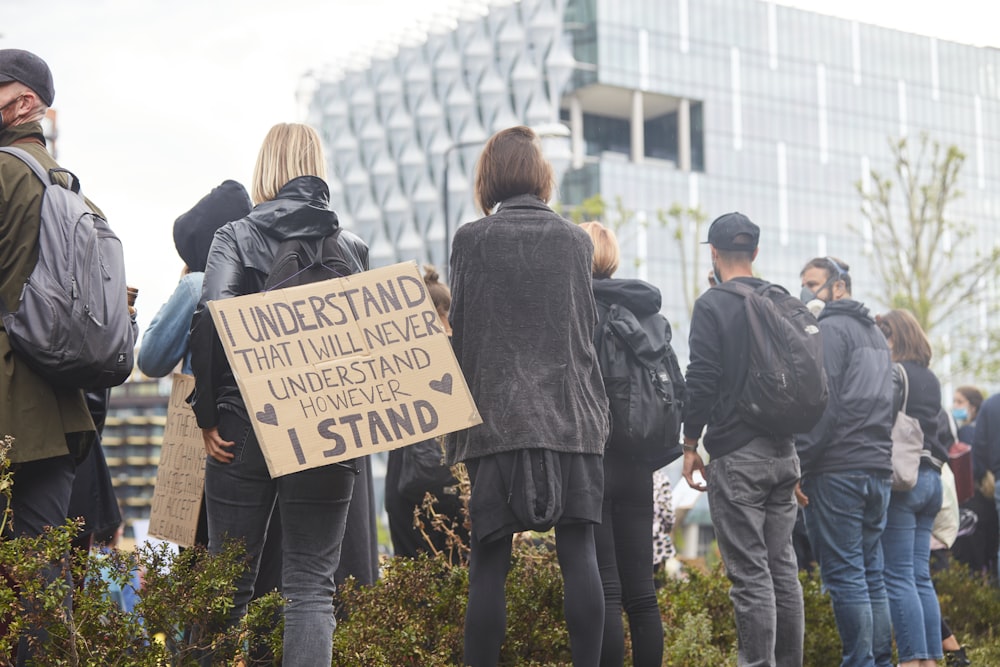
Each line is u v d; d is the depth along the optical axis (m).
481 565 4.41
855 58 92.31
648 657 5.15
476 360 4.41
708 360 5.62
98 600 3.84
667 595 6.87
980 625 8.78
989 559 9.70
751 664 5.47
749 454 5.58
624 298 5.32
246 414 4.29
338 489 4.12
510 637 5.39
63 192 4.16
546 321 4.41
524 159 4.62
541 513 4.28
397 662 4.79
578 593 4.38
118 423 66.94
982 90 97.69
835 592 6.29
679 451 5.27
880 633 6.47
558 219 4.56
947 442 8.15
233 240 4.37
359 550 5.47
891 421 6.41
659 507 7.27
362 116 93.31
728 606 7.10
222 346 4.21
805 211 88.12
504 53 85.62
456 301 4.51
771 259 86.38
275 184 4.56
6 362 3.99
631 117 88.31
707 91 85.19
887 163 92.12
